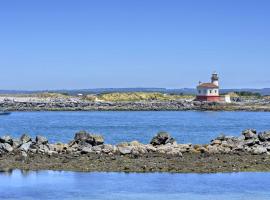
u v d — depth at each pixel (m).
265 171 39.12
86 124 131.75
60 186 34.22
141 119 157.38
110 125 128.00
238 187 34.03
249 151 47.94
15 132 104.25
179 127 122.38
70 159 43.31
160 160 42.88
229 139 52.88
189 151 47.09
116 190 33.22
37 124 131.62
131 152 45.78
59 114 188.25
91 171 38.91
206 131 109.75
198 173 38.34
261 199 31.23
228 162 42.28
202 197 31.64
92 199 31.06
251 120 154.00
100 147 47.28
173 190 33.22
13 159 43.25
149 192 32.78
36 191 32.81
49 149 46.97
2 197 31.39
